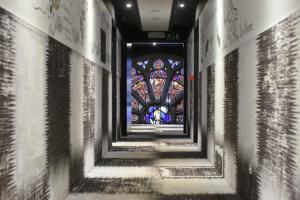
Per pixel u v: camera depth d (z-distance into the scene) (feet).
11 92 9.23
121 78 42.11
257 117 12.84
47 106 12.38
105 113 27.58
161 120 66.85
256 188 12.98
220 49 20.25
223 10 19.27
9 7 9.04
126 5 32.65
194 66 34.65
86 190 16.35
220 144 20.24
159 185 17.38
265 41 11.90
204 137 27.09
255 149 13.12
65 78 14.92
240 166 15.37
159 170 21.15
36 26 11.13
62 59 14.37
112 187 16.94
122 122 41.98
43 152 11.97
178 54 66.69
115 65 35.47
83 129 18.85
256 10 12.94
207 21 25.48
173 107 67.00
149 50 66.64
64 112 14.79
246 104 14.40
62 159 14.53
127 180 18.49
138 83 67.05
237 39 15.98
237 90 15.99
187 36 42.39
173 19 37.99
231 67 17.22
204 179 18.84
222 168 19.56
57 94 13.67
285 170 10.09
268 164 11.64
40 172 11.66
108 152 28.55
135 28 42.16
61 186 14.43
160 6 32.76
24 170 10.18
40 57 11.57
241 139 15.23
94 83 22.27
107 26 28.40
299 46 9.10
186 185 17.44
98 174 19.94
